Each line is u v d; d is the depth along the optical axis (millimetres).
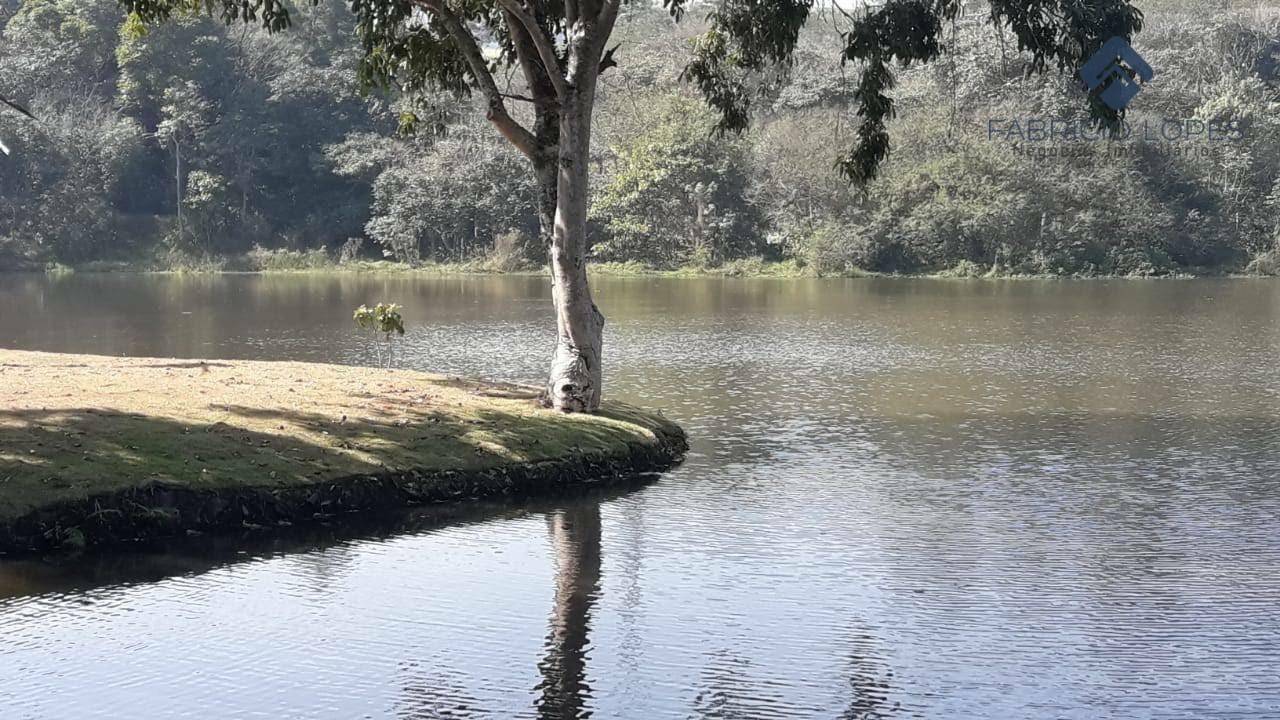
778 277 87125
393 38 24750
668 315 53156
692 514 18375
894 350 39656
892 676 12172
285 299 61312
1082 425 26094
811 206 91438
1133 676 12156
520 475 19656
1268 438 24625
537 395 23891
